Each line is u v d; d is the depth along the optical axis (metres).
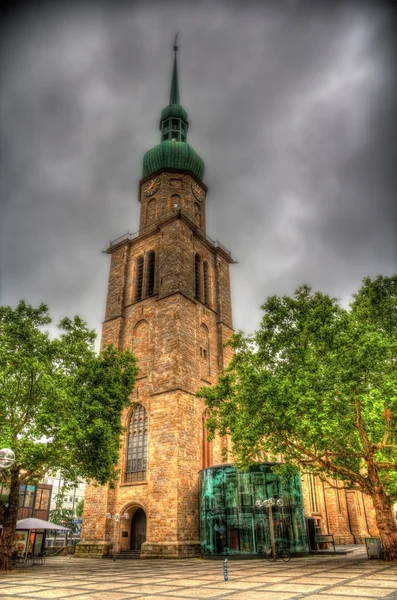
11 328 27.95
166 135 65.81
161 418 41.12
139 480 41.16
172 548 35.44
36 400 27.12
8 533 26.81
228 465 36.53
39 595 16.88
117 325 50.59
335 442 26.17
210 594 16.28
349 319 26.45
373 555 29.83
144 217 58.31
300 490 36.84
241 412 27.25
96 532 40.50
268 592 16.44
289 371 27.41
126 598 15.77
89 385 30.14
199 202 60.06
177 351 43.22
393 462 25.47
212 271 56.62
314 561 30.22
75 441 26.22
